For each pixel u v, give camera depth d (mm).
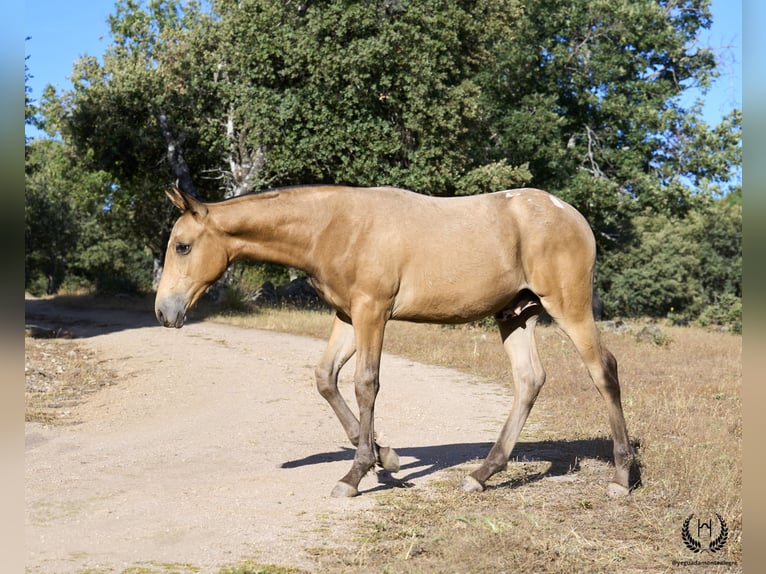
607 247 31672
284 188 5645
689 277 39844
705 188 27078
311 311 24281
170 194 5473
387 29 20234
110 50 26844
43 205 40406
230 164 25828
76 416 9328
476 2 21547
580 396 10211
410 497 5488
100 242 44594
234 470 6371
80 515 4902
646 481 5859
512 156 27688
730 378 12156
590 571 4031
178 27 26188
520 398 5848
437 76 20281
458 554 4156
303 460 6781
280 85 22125
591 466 6484
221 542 4430
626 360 14609
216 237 5500
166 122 25375
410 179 20422
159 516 4922
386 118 21703
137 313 25391
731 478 5688
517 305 5754
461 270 5457
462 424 8758
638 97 28578
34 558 4031
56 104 26375
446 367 13711
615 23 28359
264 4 21125
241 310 23469
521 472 6281
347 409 5777
